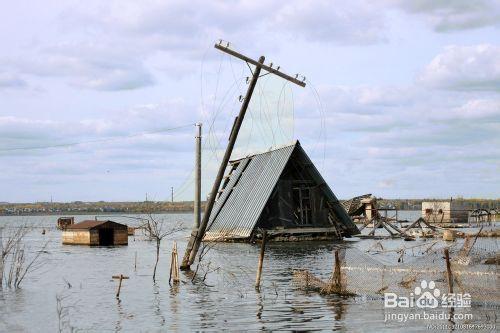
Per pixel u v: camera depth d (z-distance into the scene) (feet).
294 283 100.22
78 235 227.61
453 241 191.93
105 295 92.43
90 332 67.26
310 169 215.72
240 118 115.03
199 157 131.85
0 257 111.96
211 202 119.14
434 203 365.61
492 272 78.59
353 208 291.79
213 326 69.00
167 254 181.16
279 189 214.69
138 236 302.66
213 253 171.94
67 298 89.92
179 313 76.95
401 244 199.93
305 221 227.61
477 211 351.67
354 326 67.36
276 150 223.10
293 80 114.11
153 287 100.27
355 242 212.43
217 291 94.27
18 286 102.58
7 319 74.69
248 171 238.89
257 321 71.00
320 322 69.67
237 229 215.31
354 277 88.48
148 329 68.23
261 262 96.02
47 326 70.64
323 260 146.92
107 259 162.20
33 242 248.93
